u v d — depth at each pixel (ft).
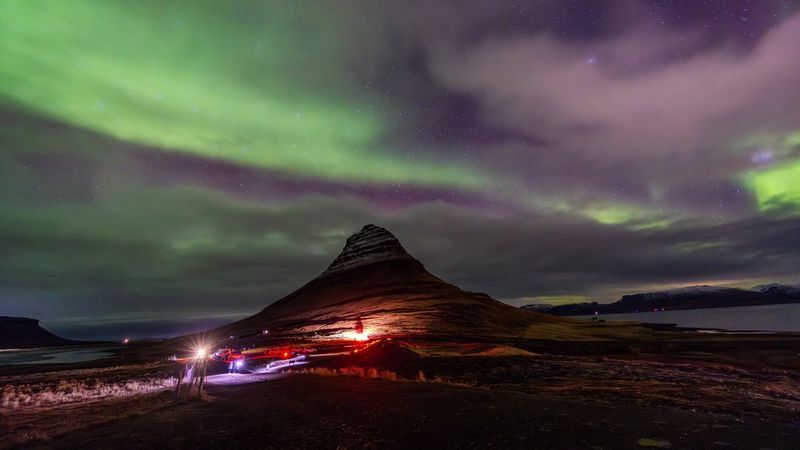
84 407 59.47
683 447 24.71
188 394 58.95
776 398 45.21
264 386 65.82
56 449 31.63
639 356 120.16
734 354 123.03
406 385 56.75
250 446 29.45
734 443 25.46
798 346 138.82
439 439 27.99
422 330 252.62
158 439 33.09
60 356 331.98
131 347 427.74
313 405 44.19
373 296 445.78
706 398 43.27
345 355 118.52
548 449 24.73
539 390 53.72
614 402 41.22
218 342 344.49
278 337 298.76
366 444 27.86
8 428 44.04
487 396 44.91
